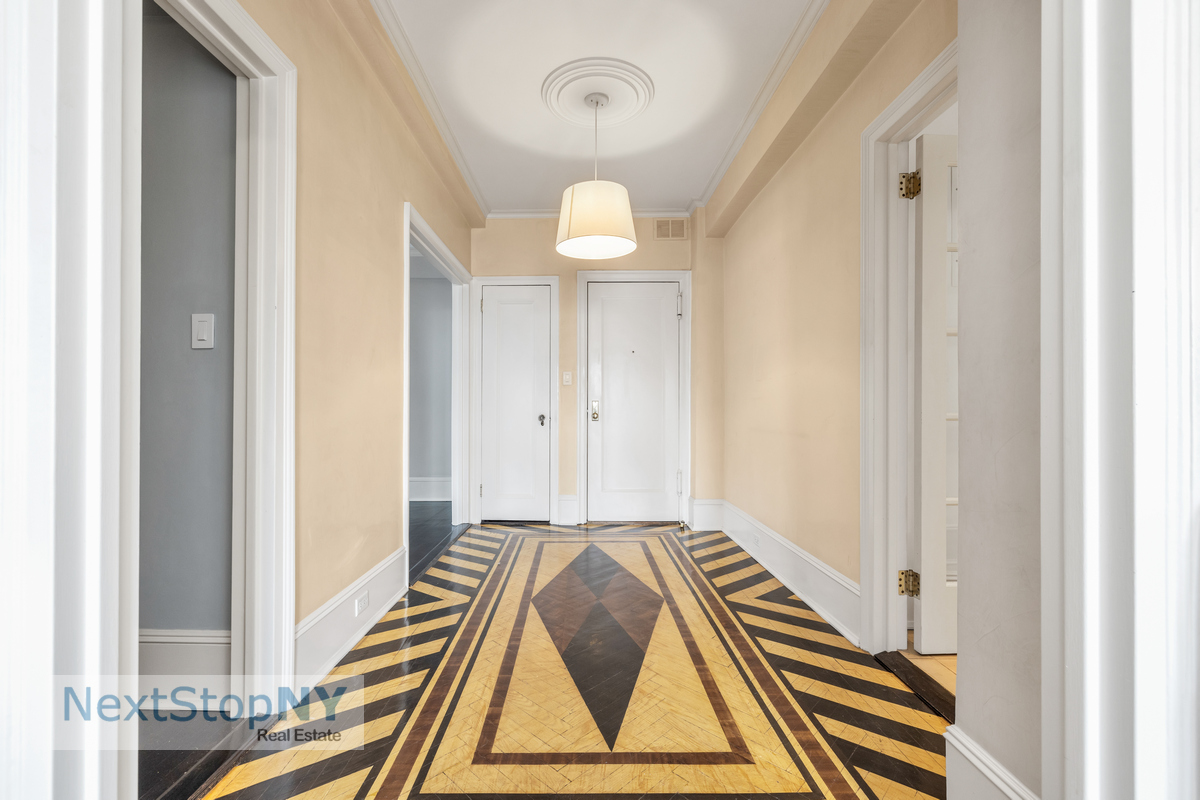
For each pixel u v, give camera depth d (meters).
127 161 0.78
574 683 2.02
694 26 2.47
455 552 3.87
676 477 4.88
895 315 2.26
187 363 1.92
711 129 3.38
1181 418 0.74
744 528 3.96
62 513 0.71
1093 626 0.79
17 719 0.68
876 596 2.25
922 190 2.21
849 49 2.20
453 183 3.75
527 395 4.85
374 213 2.55
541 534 4.42
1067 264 0.84
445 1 2.30
